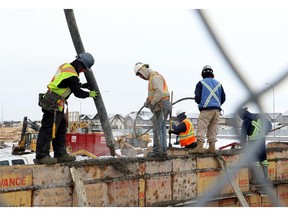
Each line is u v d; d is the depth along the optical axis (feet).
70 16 15.64
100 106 16.84
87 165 15.20
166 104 18.47
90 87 16.46
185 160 18.95
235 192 19.80
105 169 15.75
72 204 14.67
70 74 15.08
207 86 20.77
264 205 22.40
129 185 16.52
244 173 21.44
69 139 65.31
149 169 17.35
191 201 18.69
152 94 18.76
